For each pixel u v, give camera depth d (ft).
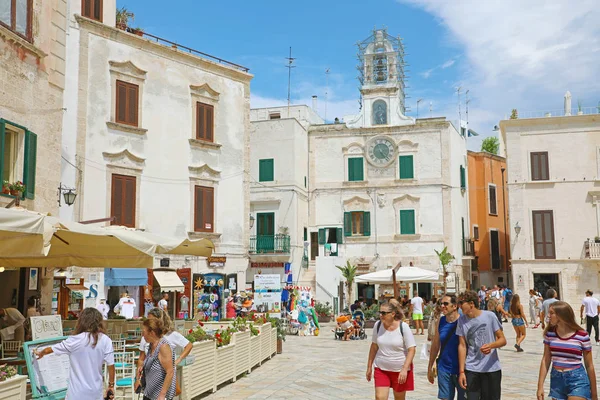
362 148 132.46
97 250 41.70
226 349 44.32
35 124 48.52
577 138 120.88
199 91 90.12
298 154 127.54
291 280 119.24
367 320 103.96
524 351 66.64
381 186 130.41
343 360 59.88
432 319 40.70
